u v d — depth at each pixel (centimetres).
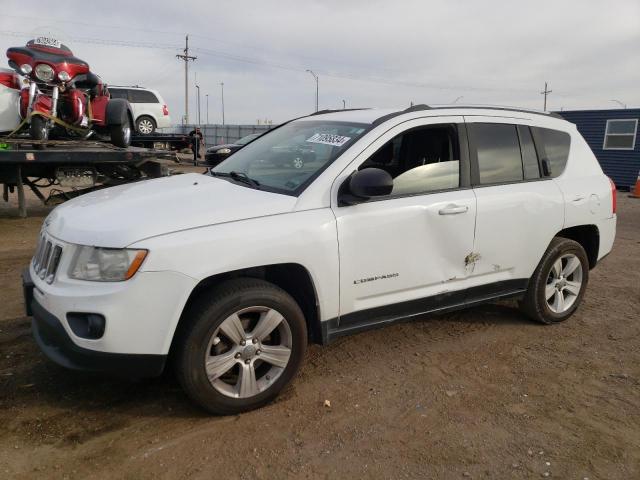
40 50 796
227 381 336
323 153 377
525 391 371
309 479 276
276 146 424
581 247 492
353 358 412
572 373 399
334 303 352
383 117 393
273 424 322
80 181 852
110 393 350
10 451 289
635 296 583
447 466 290
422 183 392
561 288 491
